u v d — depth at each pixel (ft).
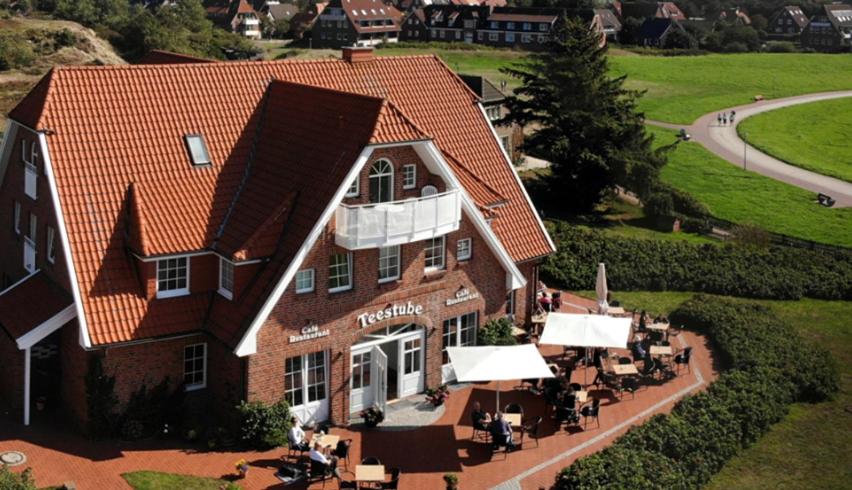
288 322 107.96
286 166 117.39
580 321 125.18
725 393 120.06
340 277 112.16
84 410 106.83
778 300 169.17
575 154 223.30
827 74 485.56
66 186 109.50
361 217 107.65
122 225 110.73
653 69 480.23
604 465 100.94
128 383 107.55
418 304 119.44
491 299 128.98
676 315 152.35
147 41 386.52
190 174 117.29
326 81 135.23
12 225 130.72
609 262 172.55
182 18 434.30
